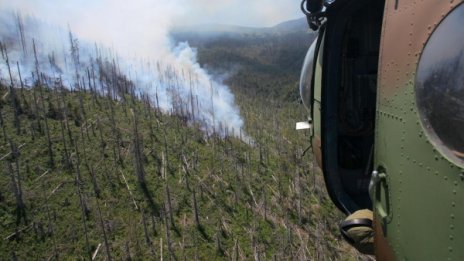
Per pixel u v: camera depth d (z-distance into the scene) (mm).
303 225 131875
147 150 157750
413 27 5246
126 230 118062
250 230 126188
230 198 141750
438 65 4680
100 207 124000
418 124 4930
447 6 4676
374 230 6453
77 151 140875
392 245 5766
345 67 10172
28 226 111125
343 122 10375
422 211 4812
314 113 11266
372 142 10570
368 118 10289
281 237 123188
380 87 6031
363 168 10688
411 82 5145
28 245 106438
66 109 165125
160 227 122000
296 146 186000
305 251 117750
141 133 167250
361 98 10258
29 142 140750
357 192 10641
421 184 4832
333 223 134250
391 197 5652
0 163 128625
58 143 145500
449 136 4422
